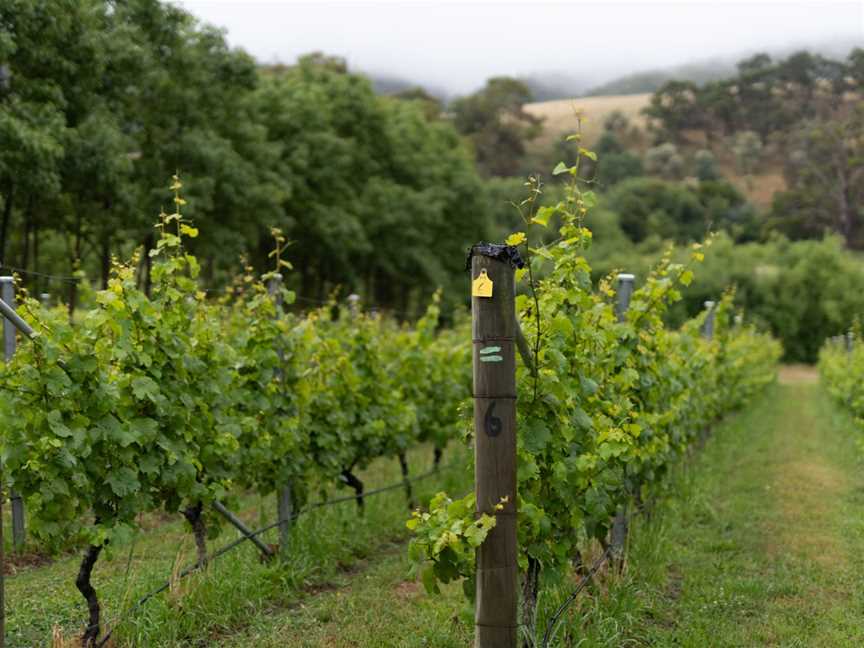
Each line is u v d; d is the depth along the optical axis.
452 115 130.25
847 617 5.86
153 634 5.17
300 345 7.65
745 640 5.41
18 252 27.34
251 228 28.80
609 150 120.81
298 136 35.59
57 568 6.98
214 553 6.32
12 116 17.38
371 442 9.21
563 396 4.78
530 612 4.84
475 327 3.88
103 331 5.44
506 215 65.56
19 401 4.90
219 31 27.03
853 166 91.31
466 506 4.03
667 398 8.62
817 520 8.93
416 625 5.60
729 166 131.50
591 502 5.37
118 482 5.23
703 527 8.57
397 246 40.78
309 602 6.19
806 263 52.50
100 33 20.98
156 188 23.70
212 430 6.37
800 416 21.36
